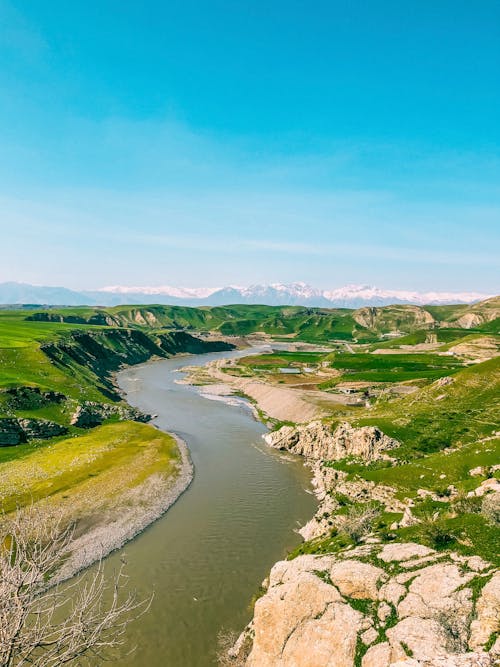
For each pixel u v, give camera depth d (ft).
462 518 114.62
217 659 121.90
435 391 334.24
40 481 234.17
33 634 42.14
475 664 63.00
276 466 279.90
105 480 241.35
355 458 253.65
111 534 186.60
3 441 289.94
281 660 101.09
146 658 121.29
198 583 155.12
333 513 182.19
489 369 329.11
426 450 243.19
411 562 101.09
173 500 224.12
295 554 157.38
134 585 152.97
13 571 41.68
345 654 87.86
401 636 83.15
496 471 157.69
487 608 80.59
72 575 155.94
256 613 112.57
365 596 96.58
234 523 200.44
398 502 175.11
